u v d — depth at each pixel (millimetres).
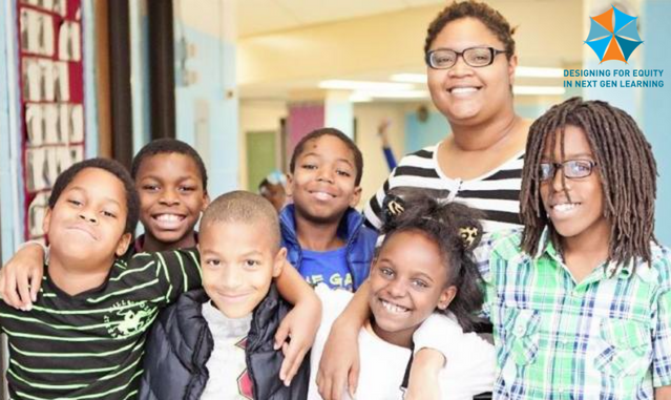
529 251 1299
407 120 12070
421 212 1395
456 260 1361
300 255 1711
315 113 7910
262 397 1315
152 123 2666
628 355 1194
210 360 1335
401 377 1339
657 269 1200
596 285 1231
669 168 3059
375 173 11773
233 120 4438
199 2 3678
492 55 1541
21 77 1898
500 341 1315
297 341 1324
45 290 1285
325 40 6008
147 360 1358
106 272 1316
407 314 1340
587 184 1214
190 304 1364
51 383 1278
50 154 2049
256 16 5594
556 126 1237
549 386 1230
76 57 2201
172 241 1695
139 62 2604
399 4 5305
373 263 1440
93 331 1286
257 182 10875
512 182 1502
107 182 1320
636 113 3141
